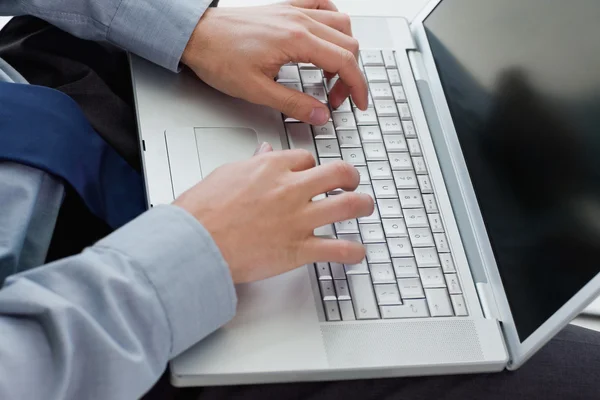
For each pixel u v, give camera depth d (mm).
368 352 570
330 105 727
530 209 638
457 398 643
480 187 695
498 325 623
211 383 536
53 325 458
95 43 774
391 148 719
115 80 784
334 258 579
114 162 672
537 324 591
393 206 676
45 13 710
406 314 605
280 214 564
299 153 610
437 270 643
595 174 584
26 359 454
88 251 507
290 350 551
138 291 488
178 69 695
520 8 717
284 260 563
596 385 676
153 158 638
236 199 558
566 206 604
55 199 613
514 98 693
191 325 513
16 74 689
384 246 643
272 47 668
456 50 782
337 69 686
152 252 506
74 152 627
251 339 548
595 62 617
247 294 567
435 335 601
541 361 685
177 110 675
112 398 469
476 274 658
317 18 742
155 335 493
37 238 598
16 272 573
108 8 689
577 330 730
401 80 784
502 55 722
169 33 683
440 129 761
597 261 557
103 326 478
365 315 592
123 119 729
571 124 624
